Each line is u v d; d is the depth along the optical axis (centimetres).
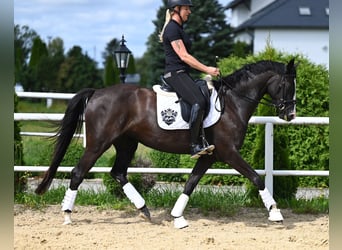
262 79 874
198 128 839
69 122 877
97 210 993
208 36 4359
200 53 4275
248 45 5331
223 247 737
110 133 860
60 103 4069
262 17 5488
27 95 1165
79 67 4812
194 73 4025
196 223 898
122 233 820
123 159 918
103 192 1090
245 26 5506
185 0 843
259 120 989
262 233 828
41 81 4666
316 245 750
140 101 871
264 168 1023
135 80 5650
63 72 4744
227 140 856
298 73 1303
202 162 883
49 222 891
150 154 1371
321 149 1290
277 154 1026
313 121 993
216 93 867
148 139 873
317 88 1302
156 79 4484
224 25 4444
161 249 724
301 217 954
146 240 774
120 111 863
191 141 847
